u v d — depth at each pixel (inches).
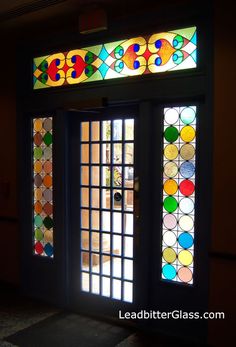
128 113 133.3
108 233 140.3
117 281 139.0
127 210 135.4
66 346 119.1
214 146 112.1
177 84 118.0
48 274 154.1
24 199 159.0
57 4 125.5
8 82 160.7
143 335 126.6
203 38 113.9
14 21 141.2
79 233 147.4
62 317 140.0
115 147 136.9
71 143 147.3
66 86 143.0
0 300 155.9
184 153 120.6
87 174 144.4
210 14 111.0
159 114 124.6
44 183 155.2
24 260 160.4
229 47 108.3
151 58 124.6
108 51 133.8
